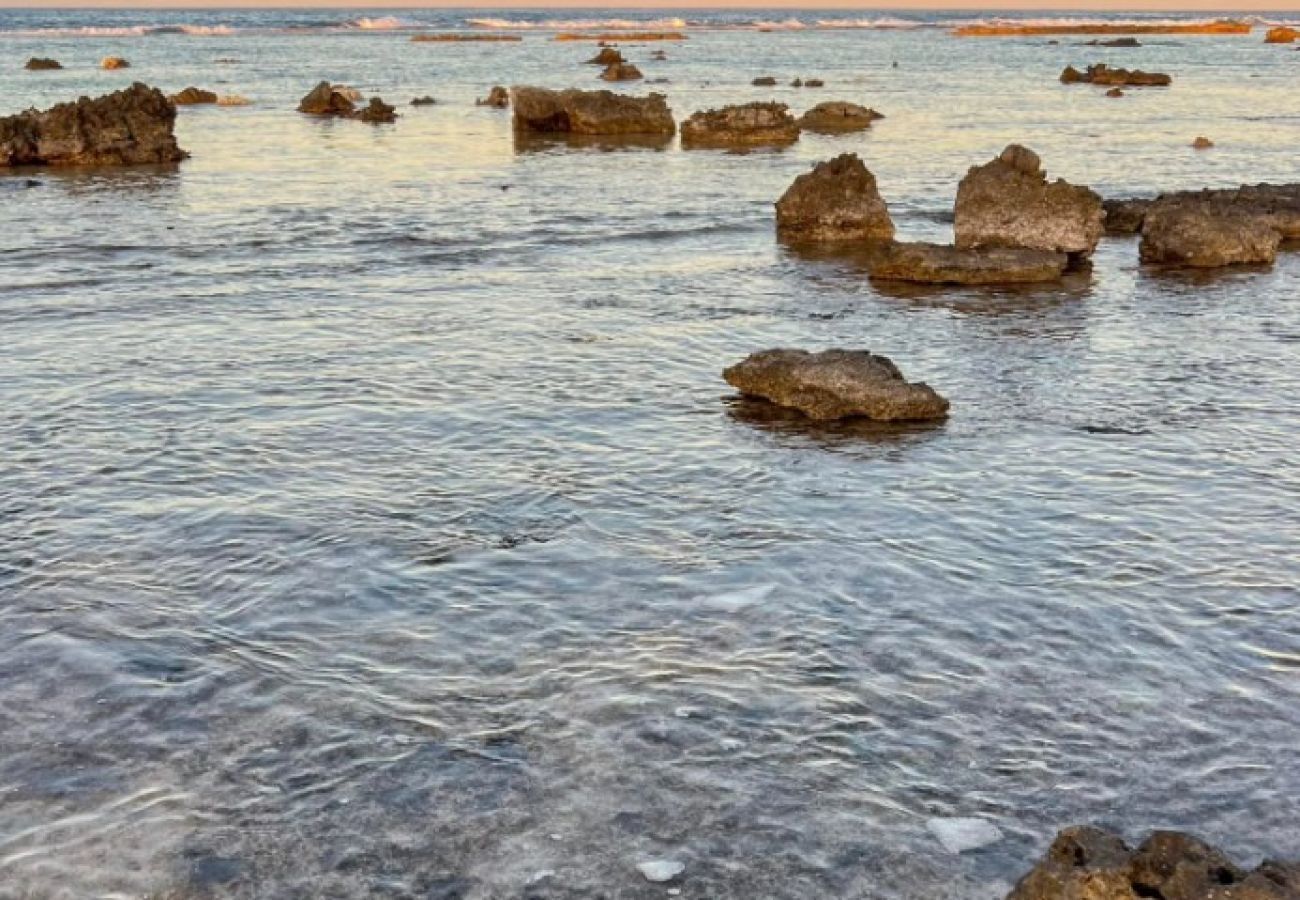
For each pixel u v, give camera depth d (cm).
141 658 1087
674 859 840
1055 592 1230
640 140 5603
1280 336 2212
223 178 4156
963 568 1280
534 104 5759
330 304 2412
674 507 1428
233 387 1859
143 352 2042
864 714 1013
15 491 1450
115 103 4578
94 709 1005
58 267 2714
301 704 1020
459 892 806
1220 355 2083
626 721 999
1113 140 5434
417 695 1035
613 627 1152
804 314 2367
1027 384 1908
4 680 1045
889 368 1808
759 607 1190
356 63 10475
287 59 10944
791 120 5519
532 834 862
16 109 6112
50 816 873
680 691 1044
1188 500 1461
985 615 1181
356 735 977
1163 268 2831
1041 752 965
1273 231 2881
